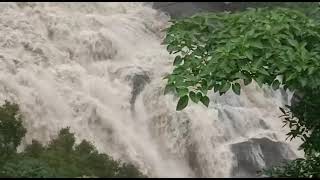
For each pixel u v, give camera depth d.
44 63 18.62
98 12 24.81
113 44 22.08
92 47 21.34
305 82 6.61
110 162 15.33
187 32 7.52
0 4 21.00
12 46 18.70
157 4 27.67
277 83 6.98
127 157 17.36
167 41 7.64
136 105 19.30
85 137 16.89
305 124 7.93
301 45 6.77
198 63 7.07
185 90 6.82
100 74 20.28
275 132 20.02
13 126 14.70
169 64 21.39
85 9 24.52
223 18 7.71
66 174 11.25
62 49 20.53
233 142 18.78
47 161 13.10
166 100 18.98
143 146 18.22
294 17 7.47
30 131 15.69
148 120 19.09
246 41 6.74
